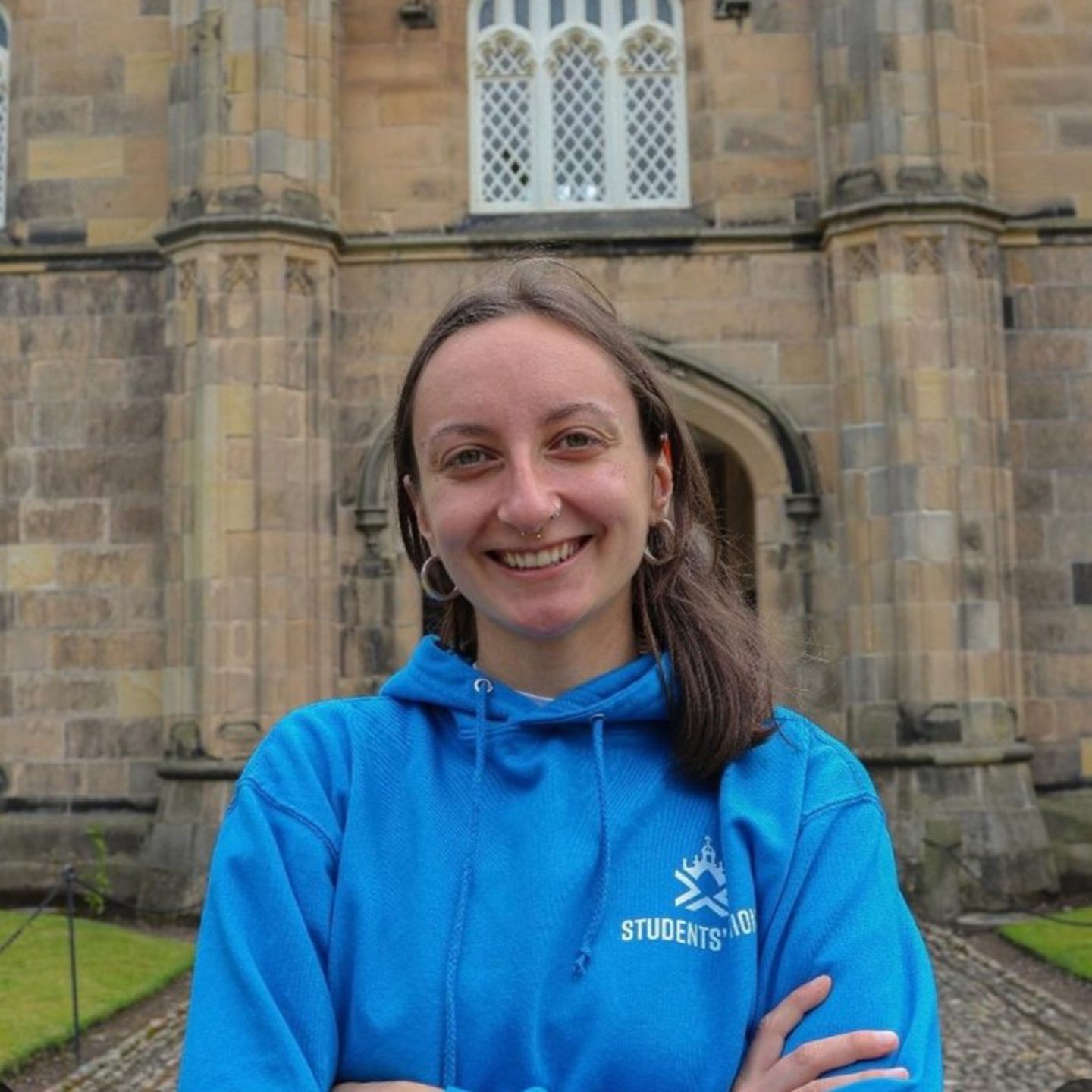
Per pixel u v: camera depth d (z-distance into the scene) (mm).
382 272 14438
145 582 14414
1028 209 14578
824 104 14281
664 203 15008
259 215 13562
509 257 2252
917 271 13531
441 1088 1753
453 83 14945
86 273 14773
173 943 11555
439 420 1968
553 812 1900
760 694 2080
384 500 13922
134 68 15102
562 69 15266
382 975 1827
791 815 1961
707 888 1884
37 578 14461
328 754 2029
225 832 1979
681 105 15117
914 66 13781
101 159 14984
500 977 1790
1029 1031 8484
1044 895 12695
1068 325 14406
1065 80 14766
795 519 13883
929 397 13344
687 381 14188
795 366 14188
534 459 1945
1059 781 13898
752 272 14320
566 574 1956
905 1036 1801
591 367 1986
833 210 13812
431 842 1910
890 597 13297
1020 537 14211
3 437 14633
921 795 12734
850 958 1846
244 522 13391
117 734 14242
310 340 13812
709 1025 1788
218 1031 1796
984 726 12969
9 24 15281
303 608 13477
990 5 14859
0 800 14172
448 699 2033
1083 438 14305
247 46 13906
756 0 14836
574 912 1827
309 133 14062
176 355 13945
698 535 2330
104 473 14555
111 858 13906
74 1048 8148
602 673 2068
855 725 13305
